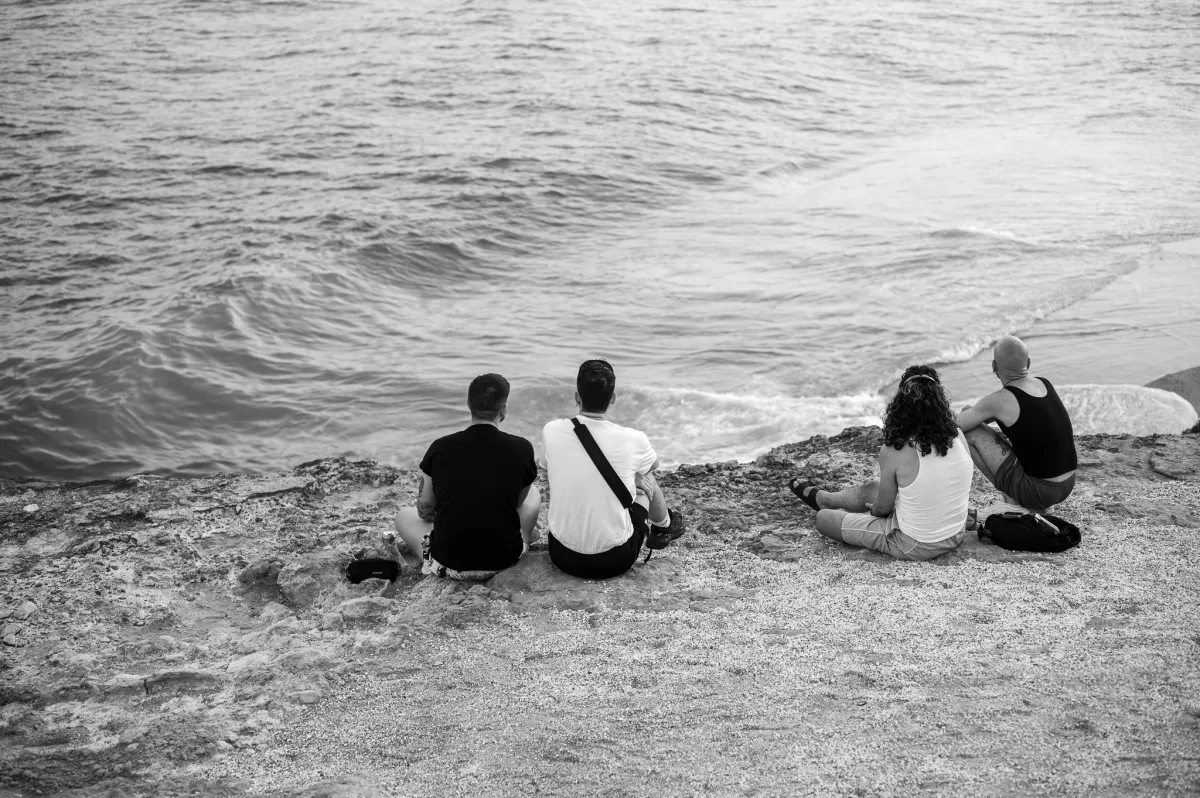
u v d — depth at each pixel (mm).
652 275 18734
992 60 45250
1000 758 3512
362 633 4793
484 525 5117
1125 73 40969
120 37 49594
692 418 12242
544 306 17297
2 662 4703
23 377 14172
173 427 13289
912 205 22938
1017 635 4453
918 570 5203
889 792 3352
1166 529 5555
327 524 6336
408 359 15055
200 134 31016
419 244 20328
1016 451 5652
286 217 22156
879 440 7621
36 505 6609
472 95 35969
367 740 3914
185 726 4031
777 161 28344
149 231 21500
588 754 3717
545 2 57312
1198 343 13938
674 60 42750
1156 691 3895
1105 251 18469
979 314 15594
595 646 4555
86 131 31562
